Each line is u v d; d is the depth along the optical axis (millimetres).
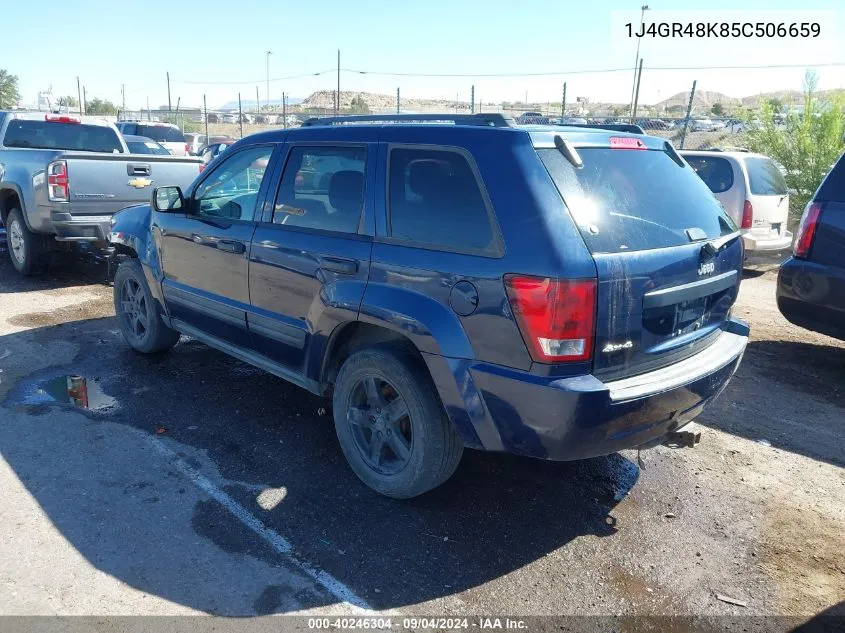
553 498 3801
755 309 8320
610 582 3115
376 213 3555
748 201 9633
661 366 3283
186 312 5027
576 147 3254
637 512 3695
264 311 4230
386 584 3035
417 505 3664
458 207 3203
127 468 3918
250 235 4258
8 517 3393
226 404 4863
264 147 4383
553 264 2840
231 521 3443
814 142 12219
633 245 3086
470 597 2977
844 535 3543
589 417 2893
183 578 3006
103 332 6453
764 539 3488
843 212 5582
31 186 7809
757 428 4832
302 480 3869
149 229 5371
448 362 3150
